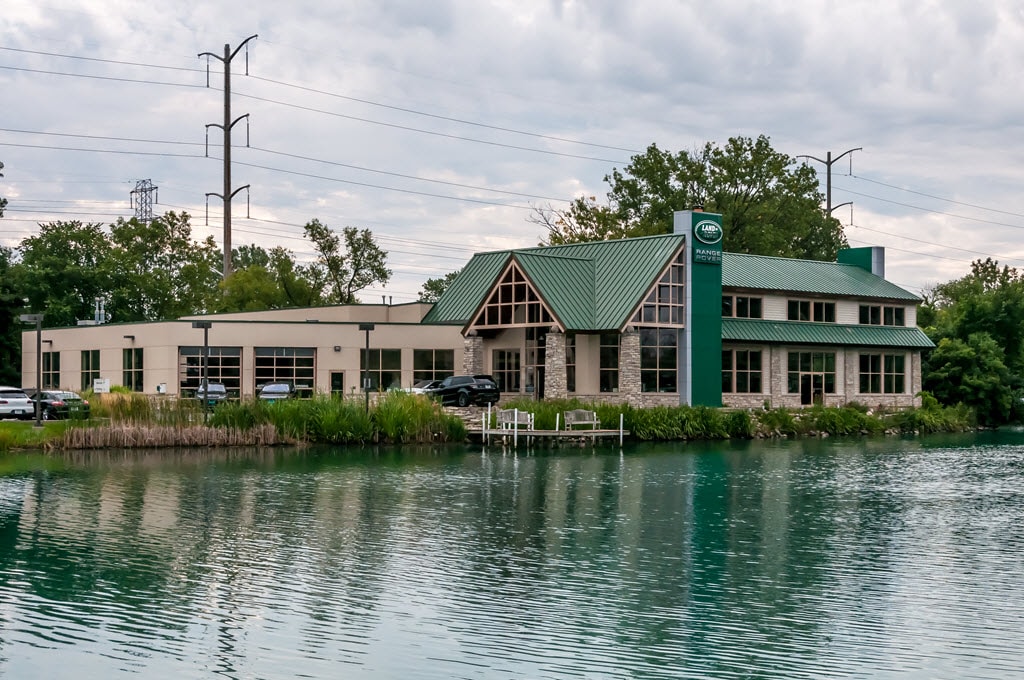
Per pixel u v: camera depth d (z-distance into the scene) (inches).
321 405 2251.5
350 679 710.5
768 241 4084.6
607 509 1397.6
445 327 2925.7
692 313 2743.6
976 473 1876.2
